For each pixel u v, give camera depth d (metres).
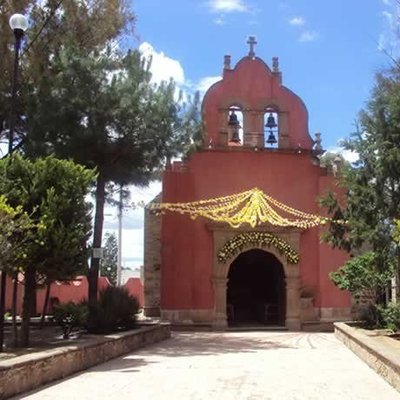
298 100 27.72
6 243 11.24
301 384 10.62
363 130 17.14
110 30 21.28
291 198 26.77
